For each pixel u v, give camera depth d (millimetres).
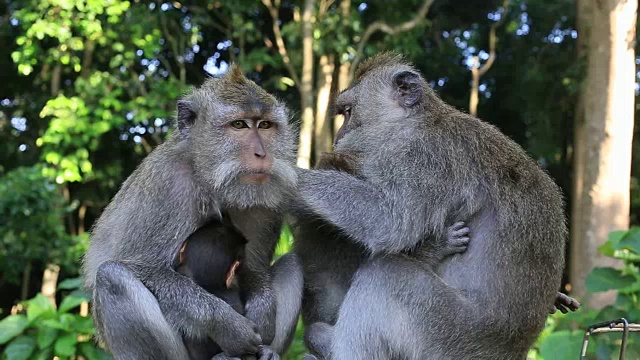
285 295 5180
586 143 16969
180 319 4691
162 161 5039
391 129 5668
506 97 25734
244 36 21812
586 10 19266
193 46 22875
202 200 5008
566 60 24156
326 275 5684
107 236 5180
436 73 25516
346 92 6066
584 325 7309
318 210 5375
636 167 24734
